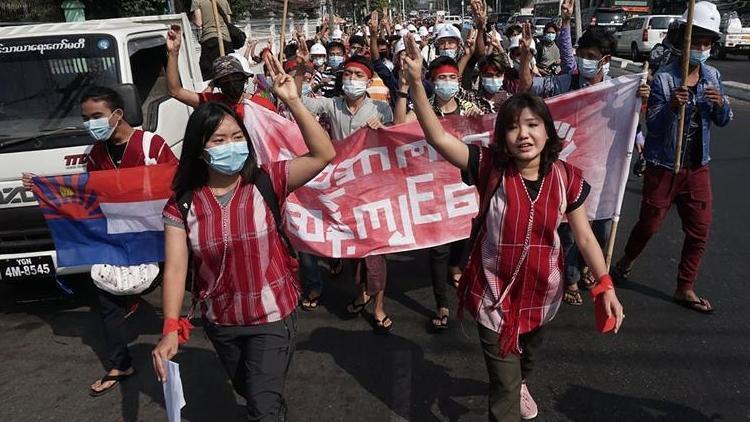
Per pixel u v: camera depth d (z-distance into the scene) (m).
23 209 3.98
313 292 4.29
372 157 3.62
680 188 3.88
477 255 2.52
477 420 2.99
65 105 4.19
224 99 4.13
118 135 3.32
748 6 23.62
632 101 3.50
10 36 4.39
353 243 3.72
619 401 3.06
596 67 4.11
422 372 3.43
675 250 5.01
